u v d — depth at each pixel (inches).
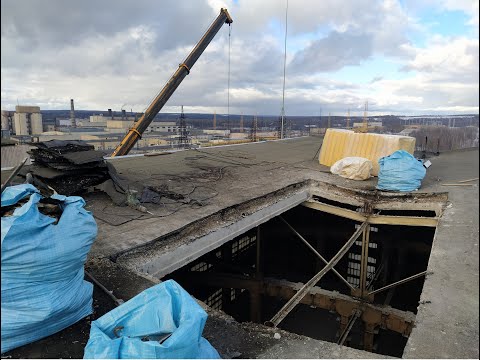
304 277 577.0
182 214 284.5
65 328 142.9
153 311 116.3
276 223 551.2
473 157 555.5
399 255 511.5
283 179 420.5
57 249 129.8
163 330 112.4
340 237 554.6
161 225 259.4
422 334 143.6
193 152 625.6
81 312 148.4
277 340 146.8
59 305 133.3
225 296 542.6
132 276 190.2
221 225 282.7
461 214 292.5
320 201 424.8
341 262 573.6
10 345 128.6
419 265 539.8
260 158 574.6
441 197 355.3
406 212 430.3
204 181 400.5
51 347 133.1
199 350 116.4
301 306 606.5
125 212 285.4
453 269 199.3
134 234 241.6
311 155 614.2
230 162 528.4
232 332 151.5
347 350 140.2
